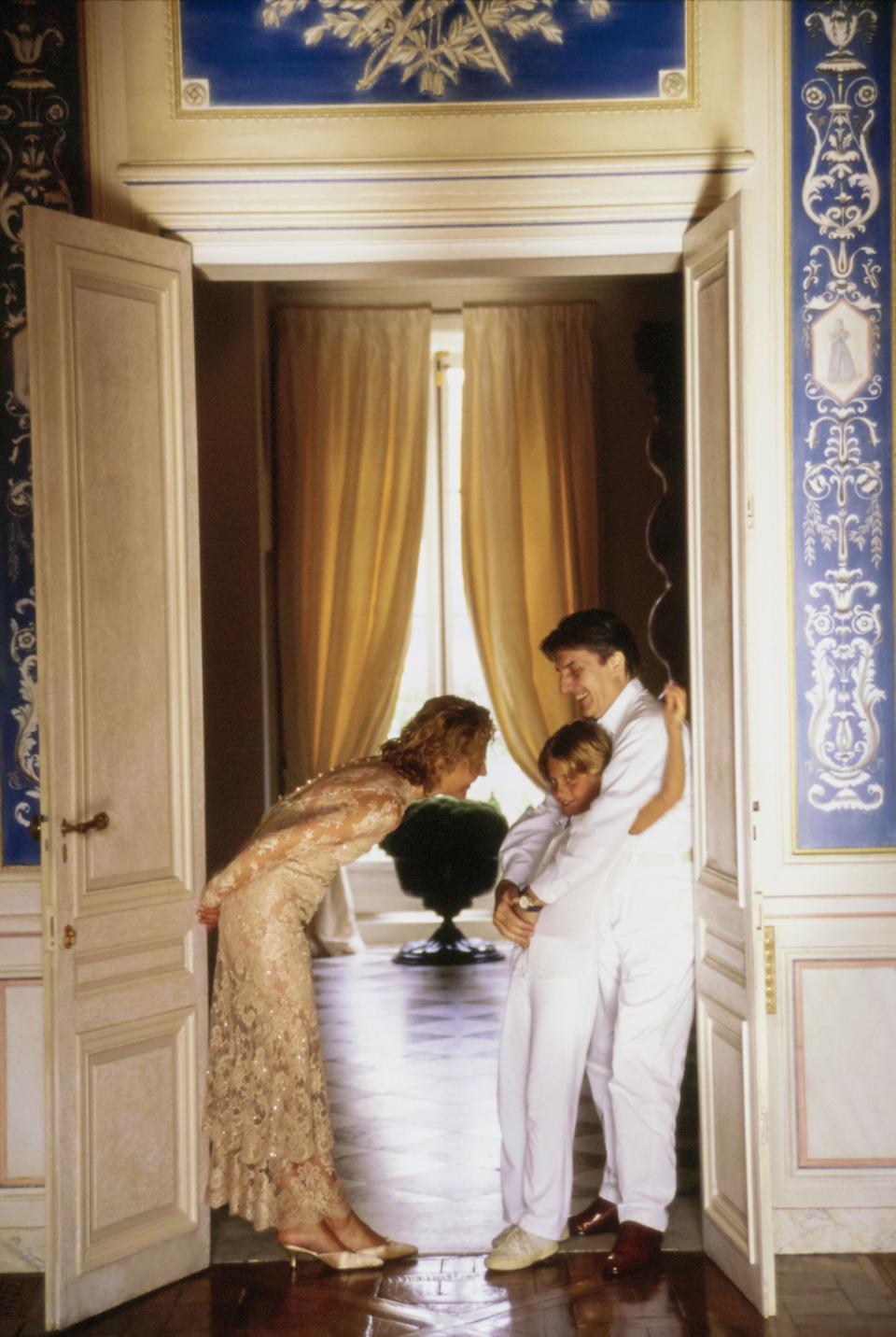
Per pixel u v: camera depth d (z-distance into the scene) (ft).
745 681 11.43
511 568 26.45
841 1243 12.96
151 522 12.57
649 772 12.32
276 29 13.25
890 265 13.10
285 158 13.25
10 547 13.09
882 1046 13.05
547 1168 12.37
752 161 13.07
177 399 12.82
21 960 13.06
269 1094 12.15
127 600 12.30
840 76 13.09
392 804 12.04
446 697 12.76
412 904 29.63
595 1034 13.15
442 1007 23.43
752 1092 11.37
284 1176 12.28
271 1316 11.64
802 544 13.12
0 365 13.12
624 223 13.26
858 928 13.06
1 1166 13.03
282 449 26.81
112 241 12.25
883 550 13.12
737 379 11.71
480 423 26.58
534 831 13.37
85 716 11.89
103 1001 11.91
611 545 26.76
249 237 13.28
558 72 13.21
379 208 13.25
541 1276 12.30
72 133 13.17
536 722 26.43
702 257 12.66
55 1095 11.48
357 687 26.81
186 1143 12.64
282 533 26.86
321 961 27.61
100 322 12.12
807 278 13.12
